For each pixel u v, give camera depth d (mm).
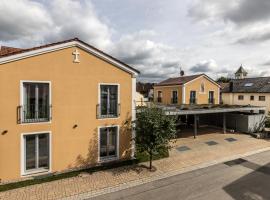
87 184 10945
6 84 10719
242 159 15289
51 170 12086
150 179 11688
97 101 13359
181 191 10305
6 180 10930
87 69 12930
